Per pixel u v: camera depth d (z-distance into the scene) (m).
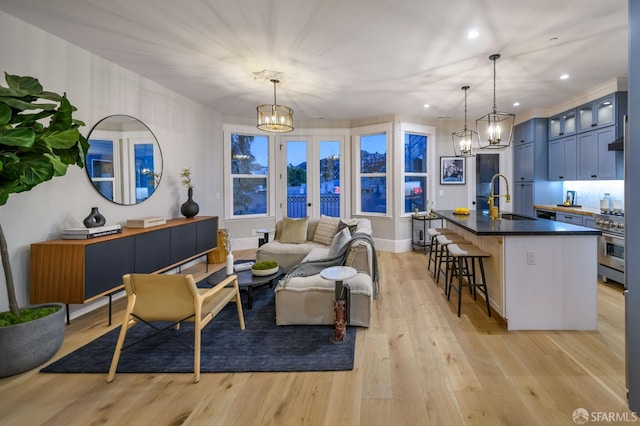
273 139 6.50
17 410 1.77
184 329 2.80
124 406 1.81
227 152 6.00
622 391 1.88
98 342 2.56
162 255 3.58
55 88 2.94
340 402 1.83
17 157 1.87
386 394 1.89
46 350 2.21
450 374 2.08
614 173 4.23
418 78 4.01
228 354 2.36
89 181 3.29
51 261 2.64
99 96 3.38
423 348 2.43
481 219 3.68
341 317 2.54
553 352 2.34
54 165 2.05
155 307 2.14
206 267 4.79
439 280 4.20
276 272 3.32
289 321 2.84
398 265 5.01
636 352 1.32
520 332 2.67
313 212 6.55
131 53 3.29
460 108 5.54
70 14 2.57
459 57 3.39
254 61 3.48
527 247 2.70
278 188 6.58
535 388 1.92
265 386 1.98
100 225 3.11
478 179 6.64
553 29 2.79
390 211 6.09
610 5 2.43
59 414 1.74
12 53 2.60
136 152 3.89
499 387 1.94
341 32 2.86
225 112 5.84
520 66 3.63
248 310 3.24
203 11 2.53
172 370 2.16
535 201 5.70
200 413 1.75
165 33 2.88
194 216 4.58
